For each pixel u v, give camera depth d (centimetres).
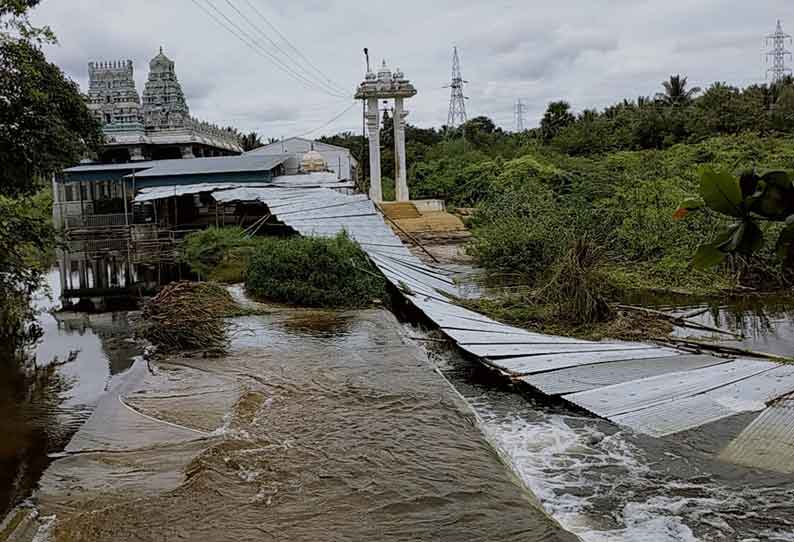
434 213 3212
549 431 763
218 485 574
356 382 873
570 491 617
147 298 1756
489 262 2017
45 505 554
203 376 923
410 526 507
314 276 1462
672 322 1289
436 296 1509
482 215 2831
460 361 1080
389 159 5150
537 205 2173
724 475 637
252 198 2478
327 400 803
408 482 579
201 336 1059
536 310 1372
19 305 1580
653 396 834
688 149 2952
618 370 945
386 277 1558
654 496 606
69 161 1522
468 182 4031
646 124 4197
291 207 2309
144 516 528
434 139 6212
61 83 1526
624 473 651
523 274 1891
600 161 3547
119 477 604
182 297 1161
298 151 4153
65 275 2266
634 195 2159
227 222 3102
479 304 1477
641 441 720
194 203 3450
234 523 515
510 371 945
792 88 4119
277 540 490
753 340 1168
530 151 4244
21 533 505
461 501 545
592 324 1278
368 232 2094
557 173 3366
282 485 576
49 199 3644
